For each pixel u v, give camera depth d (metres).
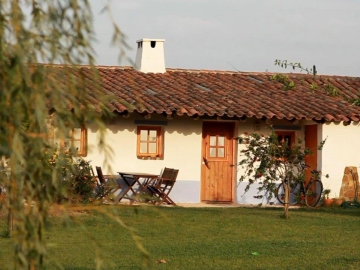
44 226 7.37
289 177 33.06
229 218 32.84
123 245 24.58
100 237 25.77
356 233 29.12
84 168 26.20
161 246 24.78
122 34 7.54
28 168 7.11
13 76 6.79
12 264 7.40
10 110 6.81
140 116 40.47
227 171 42.50
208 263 21.95
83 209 7.89
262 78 48.47
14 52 6.82
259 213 35.56
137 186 40.00
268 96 44.00
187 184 41.25
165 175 40.22
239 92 44.09
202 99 41.28
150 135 41.00
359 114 41.75
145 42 46.62
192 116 39.03
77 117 7.46
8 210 7.14
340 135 42.09
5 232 21.56
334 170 41.91
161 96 40.78
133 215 31.14
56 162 7.30
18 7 6.99
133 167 40.47
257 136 32.88
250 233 28.53
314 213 36.38
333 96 45.78
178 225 30.06
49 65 7.31
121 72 45.56
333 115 41.25
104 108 7.76
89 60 7.50
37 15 7.34
